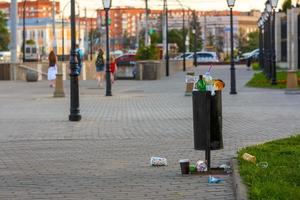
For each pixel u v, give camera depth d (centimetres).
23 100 3066
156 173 1145
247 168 1048
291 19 5931
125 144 1534
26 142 1608
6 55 10044
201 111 1130
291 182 929
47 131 1834
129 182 1066
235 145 1452
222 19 17500
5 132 1823
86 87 4181
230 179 1063
